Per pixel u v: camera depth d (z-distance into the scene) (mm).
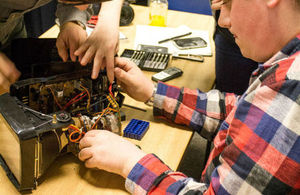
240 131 674
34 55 1144
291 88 607
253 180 646
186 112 1088
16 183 832
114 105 1026
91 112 1045
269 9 637
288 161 606
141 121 1077
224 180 684
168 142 1026
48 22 2682
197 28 1884
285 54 664
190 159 2125
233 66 1513
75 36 1167
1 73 1016
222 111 1076
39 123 820
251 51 729
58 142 861
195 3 2404
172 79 1373
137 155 865
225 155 704
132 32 1764
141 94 1128
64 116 859
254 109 657
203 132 1091
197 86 1341
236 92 1595
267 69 681
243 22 689
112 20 1150
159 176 812
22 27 1473
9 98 865
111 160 856
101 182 875
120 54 1521
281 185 623
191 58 1542
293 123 597
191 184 782
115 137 908
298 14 625
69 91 984
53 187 849
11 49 1134
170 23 1916
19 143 760
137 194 817
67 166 918
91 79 1008
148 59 1469
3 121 822
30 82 899
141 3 2262
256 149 640
